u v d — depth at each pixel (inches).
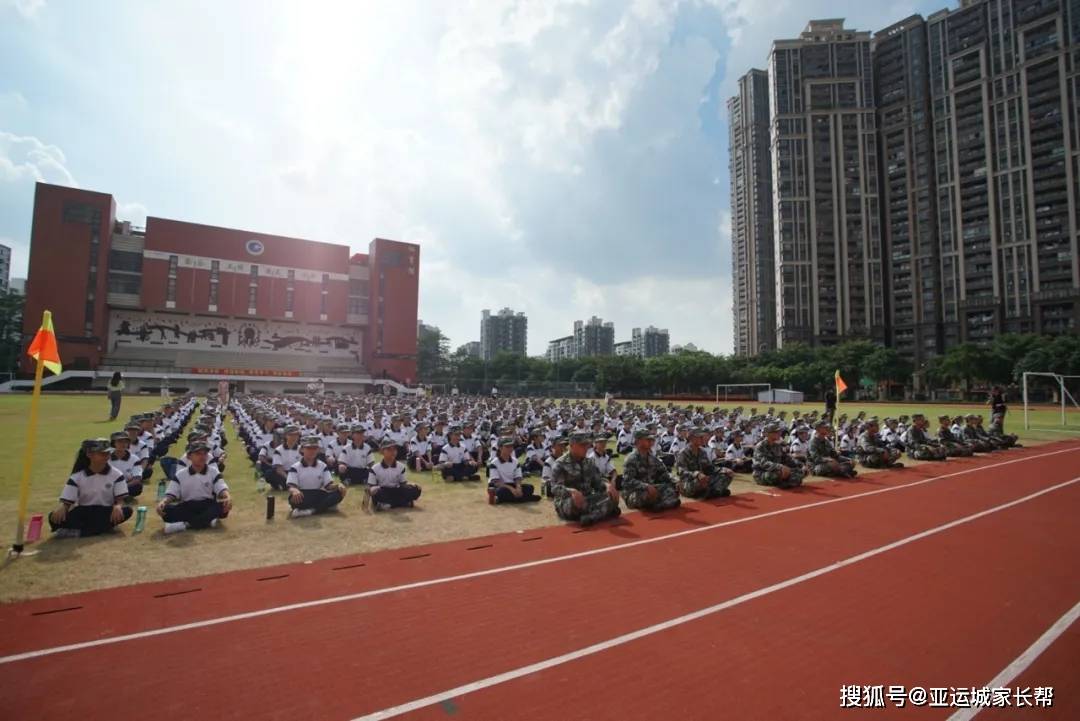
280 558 245.6
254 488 412.5
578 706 132.2
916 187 3432.6
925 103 3403.1
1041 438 828.0
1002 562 244.4
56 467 476.7
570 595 203.5
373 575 224.8
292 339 2780.5
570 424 738.8
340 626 175.9
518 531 297.3
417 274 2974.9
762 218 4217.5
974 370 2411.4
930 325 3324.3
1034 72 2957.7
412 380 2898.6
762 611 189.5
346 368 2778.1
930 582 218.7
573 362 3624.5
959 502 376.2
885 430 660.7
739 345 4382.4
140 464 378.6
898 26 3560.5
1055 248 2851.9
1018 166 2994.6
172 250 2459.4
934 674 149.0
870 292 3572.8
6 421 895.7
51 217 2219.5
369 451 440.5
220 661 153.0
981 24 3166.8
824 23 3804.1
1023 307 2940.5
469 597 201.3
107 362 2300.7
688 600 198.8
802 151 3688.5
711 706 132.7
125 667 149.3
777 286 3722.9
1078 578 224.1
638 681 143.9
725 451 515.5
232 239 2586.1
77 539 268.7
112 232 2394.2
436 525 309.1
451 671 148.4
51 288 2197.3
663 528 303.9
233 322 2647.6
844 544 272.4
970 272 3152.1
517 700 134.6
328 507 337.4
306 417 625.9
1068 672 150.6
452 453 468.8
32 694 135.5
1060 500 384.2
